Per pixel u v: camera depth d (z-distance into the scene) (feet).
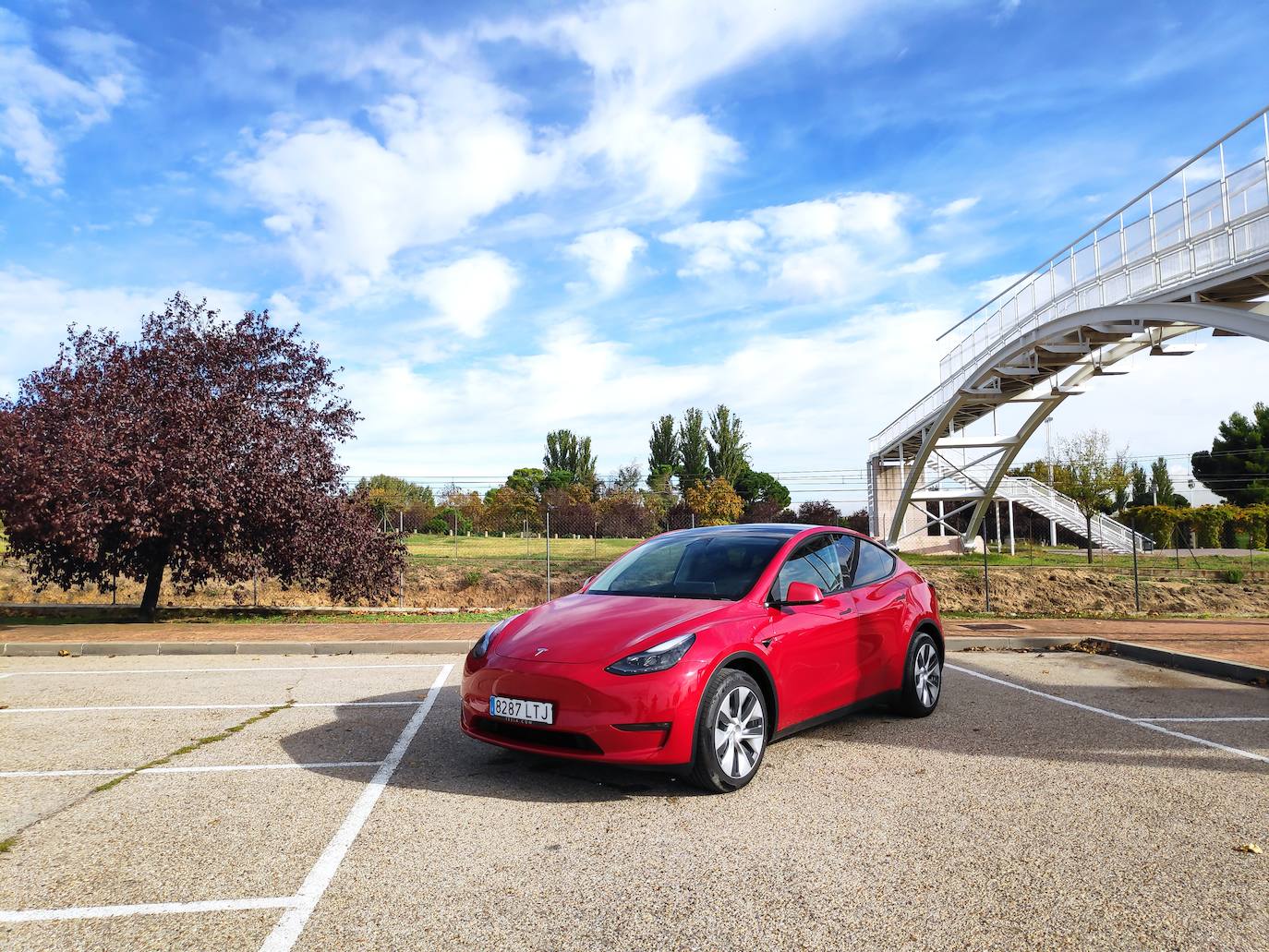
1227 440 166.50
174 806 13.43
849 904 9.86
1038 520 146.61
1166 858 11.23
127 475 35.94
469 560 77.87
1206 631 35.68
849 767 15.64
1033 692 23.25
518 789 14.40
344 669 27.71
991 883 10.44
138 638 33.30
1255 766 15.65
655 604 15.81
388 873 10.80
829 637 16.97
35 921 9.41
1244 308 57.88
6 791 14.19
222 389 39.37
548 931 9.20
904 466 143.43
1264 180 51.55
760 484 168.76
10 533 38.06
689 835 12.16
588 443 231.71
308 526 40.09
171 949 8.76
